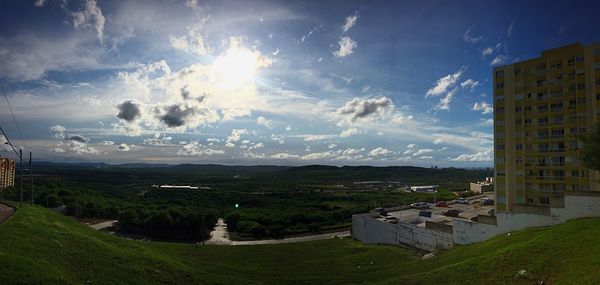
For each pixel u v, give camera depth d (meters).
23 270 24.33
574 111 72.50
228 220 130.25
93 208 135.00
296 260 66.25
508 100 80.94
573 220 49.31
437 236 70.69
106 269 32.31
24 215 45.75
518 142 79.12
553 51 75.75
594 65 70.56
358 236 100.12
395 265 53.34
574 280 27.72
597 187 68.81
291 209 149.88
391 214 109.75
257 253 71.56
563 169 72.94
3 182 135.88
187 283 35.91
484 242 53.00
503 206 80.25
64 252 33.03
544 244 38.16
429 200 171.62
